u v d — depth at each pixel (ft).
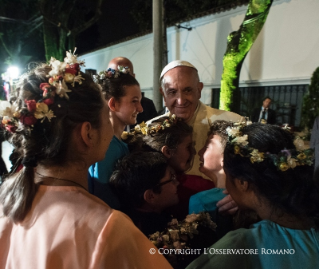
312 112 16.15
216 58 22.24
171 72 5.78
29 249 2.23
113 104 5.06
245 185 2.88
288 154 2.63
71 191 2.38
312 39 16.90
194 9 26.27
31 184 2.44
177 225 3.64
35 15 36.60
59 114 2.31
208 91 23.22
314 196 2.70
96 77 5.19
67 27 34.86
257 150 2.73
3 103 2.47
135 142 4.96
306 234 2.63
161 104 19.12
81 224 2.18
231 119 6.10
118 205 4.19
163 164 3.92
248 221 3.45
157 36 18.56
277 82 18.92
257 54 19.83
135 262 2.17
